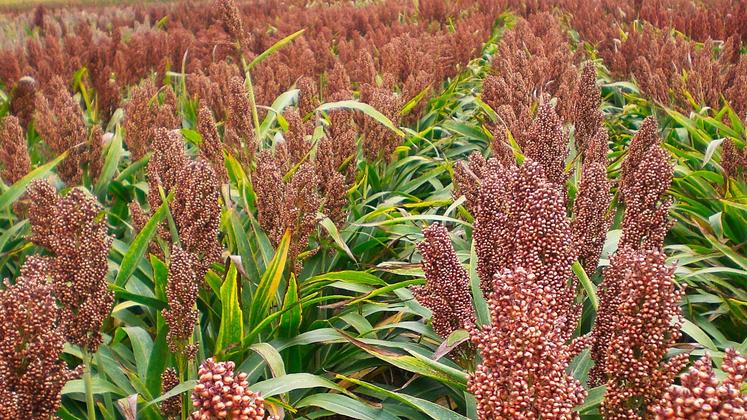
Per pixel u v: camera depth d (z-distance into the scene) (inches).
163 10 914.1
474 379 80.1
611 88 439.2
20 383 88.0
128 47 446.0
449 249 113.7
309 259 183.9
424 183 277.4
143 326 163.3
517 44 434.6
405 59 342.3
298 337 142.5
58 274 103.6
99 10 1024.9
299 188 145.7
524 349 75.1
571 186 189.2
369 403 124.9
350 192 205.2
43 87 340.5
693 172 215.5
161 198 145.5
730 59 394.3
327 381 120.6
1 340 86.7
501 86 269.3
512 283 77.5
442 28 698.2
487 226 118.1
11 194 190.2
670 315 83.7
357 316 155.9
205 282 149.8
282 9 927.0
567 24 706.8
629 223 125.5
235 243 171.0
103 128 338.0
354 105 212.8
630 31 528.4
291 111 196.7
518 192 102.2
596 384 108.4
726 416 62.3
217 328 156.8
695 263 194.9
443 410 106.9
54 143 228.4
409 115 292.5
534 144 161.8
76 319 104.9
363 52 299.0
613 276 102.2
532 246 98.4
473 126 299.4
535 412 77.0
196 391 67.2
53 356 89.5
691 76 320.5
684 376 65.9
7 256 183.8
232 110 196.7
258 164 162.2
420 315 157.8
